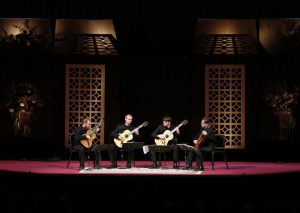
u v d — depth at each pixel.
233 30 17.14
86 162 15.95
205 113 17.59
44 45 17.20
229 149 17.38
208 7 16.61
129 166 14.06
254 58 17.41
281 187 12.69
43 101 17.33
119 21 17.02
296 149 16.88
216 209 9.41
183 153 17.52
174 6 16.64
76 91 17.66
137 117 17.84
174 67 17.80
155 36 17.28
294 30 16.77
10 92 17.05
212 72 17.64
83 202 10.29
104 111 17.67
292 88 16.91
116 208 10.23
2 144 17.03
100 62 17.67
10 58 17.25
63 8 16.72
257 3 16.53
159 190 12.15
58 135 17.56
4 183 12.82
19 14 16.75
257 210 9.27
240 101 17.50
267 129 17.36
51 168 13.72
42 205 9.79
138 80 17.81
